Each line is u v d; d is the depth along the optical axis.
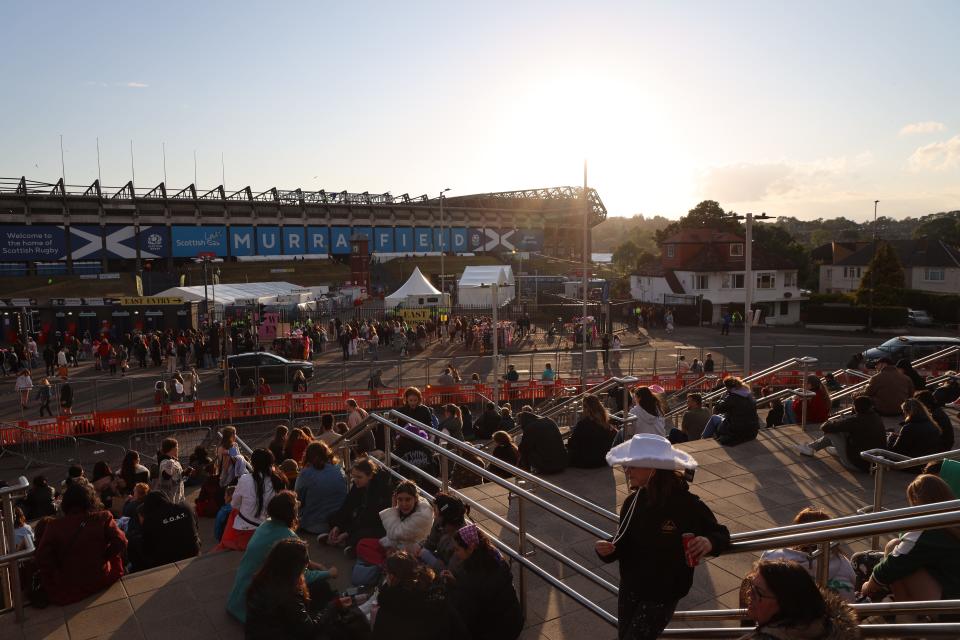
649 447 3.13
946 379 13.81
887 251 50.94
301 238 89.12
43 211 70.44
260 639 4.51
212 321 38.31
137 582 5.87
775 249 77.38
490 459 5.65
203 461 13.12
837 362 31.06
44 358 32.88
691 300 54.84
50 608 5.46
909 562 4.09
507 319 48.78
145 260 82.00
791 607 2.54
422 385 27.91
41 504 10.98
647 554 3.15
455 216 103.62
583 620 5.26
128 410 21.77
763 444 10.25
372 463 6.51
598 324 44.31
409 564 4.09
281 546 4.61
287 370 26.97
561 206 114.62
